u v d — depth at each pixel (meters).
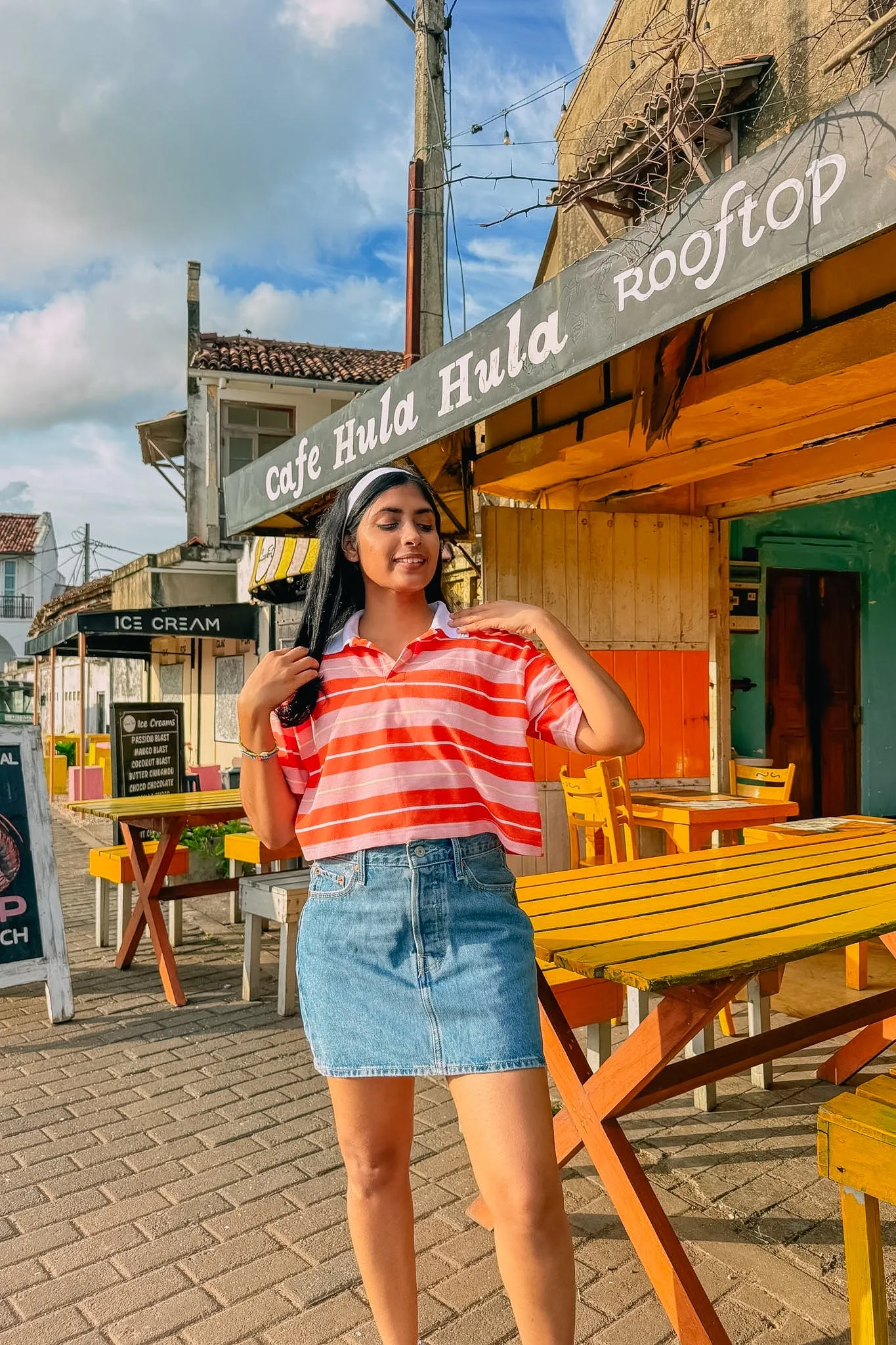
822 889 2.78
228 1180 3.07
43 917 4.76
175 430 18.12
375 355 18.36
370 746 1.76
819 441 5.16
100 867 6.12
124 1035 4.51
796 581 8.71
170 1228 2.78
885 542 8.95
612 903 2.66
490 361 3.74
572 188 4.37
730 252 2.62
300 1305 2.40
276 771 1.85
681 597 6.57
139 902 5.55
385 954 1.70
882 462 5.54
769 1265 2.53
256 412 16.56
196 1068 4.07
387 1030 1.69
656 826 5.42
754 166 2.54
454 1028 1.65
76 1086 3.90
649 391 4.63
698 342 4.52
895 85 2.13
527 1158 1.57
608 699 1.70
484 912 1.71
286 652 1.83
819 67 6.24
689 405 4.71
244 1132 3.43
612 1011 3.31
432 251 7.66
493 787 1.76
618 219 8.55
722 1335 2.03
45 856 4.84
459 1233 2.71
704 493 6.84
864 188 2.21
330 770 1.79
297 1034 4.49
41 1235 2.76
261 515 5.98
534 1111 1.60
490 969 1.66
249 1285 2.49
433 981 1.67
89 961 5.88
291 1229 2.77
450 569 7.82
